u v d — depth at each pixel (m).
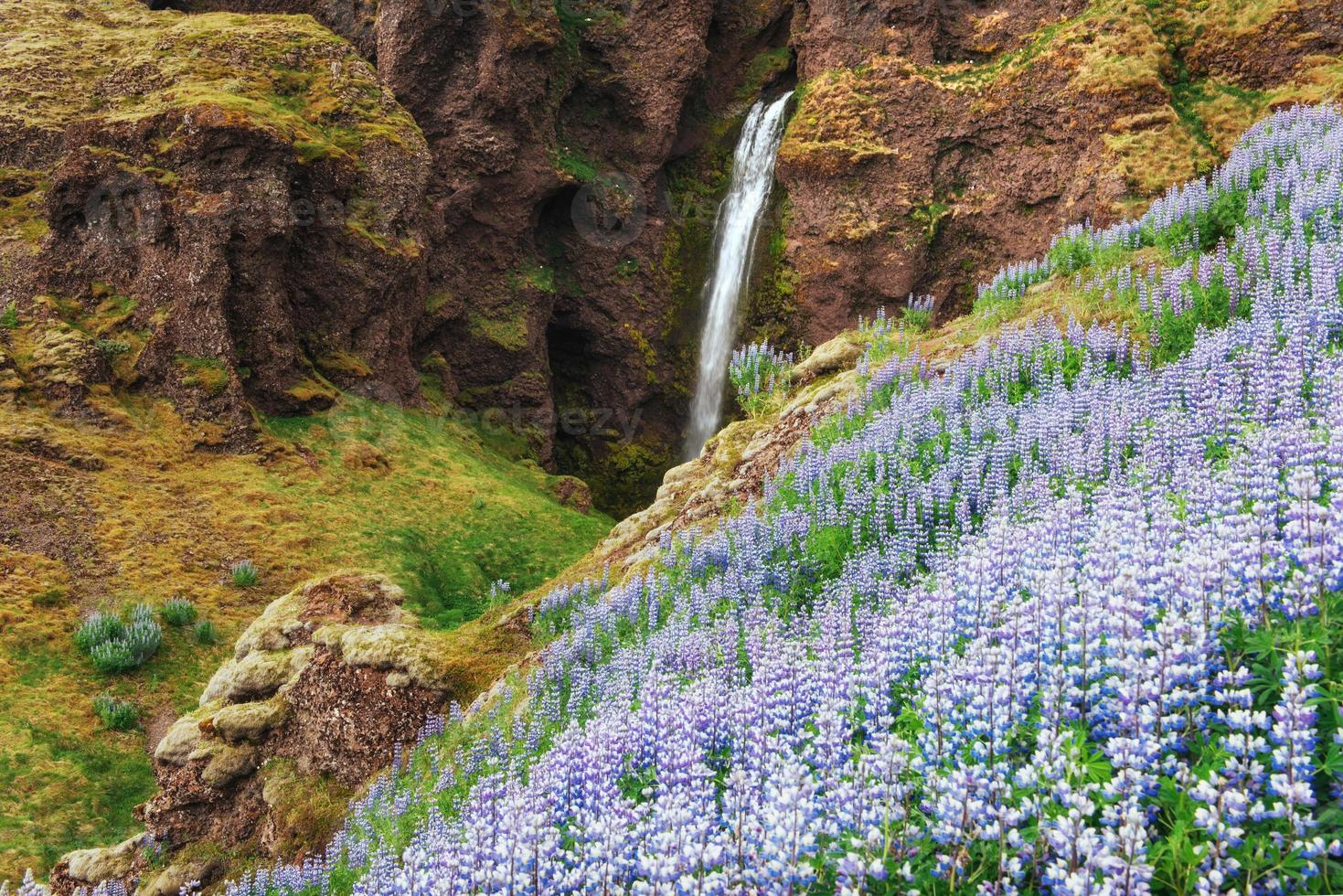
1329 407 7.34
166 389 27.19
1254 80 28.39
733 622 8.51
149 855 12.41
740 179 37.69
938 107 32.19
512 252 35.72
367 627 12.88
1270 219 13.55
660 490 15.77
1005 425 10.80
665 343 37.66
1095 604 4.87
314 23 35.47
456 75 34.56
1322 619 4.30
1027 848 3.80
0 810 16.73
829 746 5.04
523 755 8.73
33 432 24.27
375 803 10.43
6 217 28.86
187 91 30.12
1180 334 11.75
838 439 12.73
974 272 31.75
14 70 31.45
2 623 20.17
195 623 21.98
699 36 37.47
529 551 27.75
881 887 3.94
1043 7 31.94
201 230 27.62
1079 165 29.42
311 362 30.41
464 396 34.81
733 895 4.07
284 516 25.73
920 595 6.73
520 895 4.76
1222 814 3.56
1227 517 5.33
